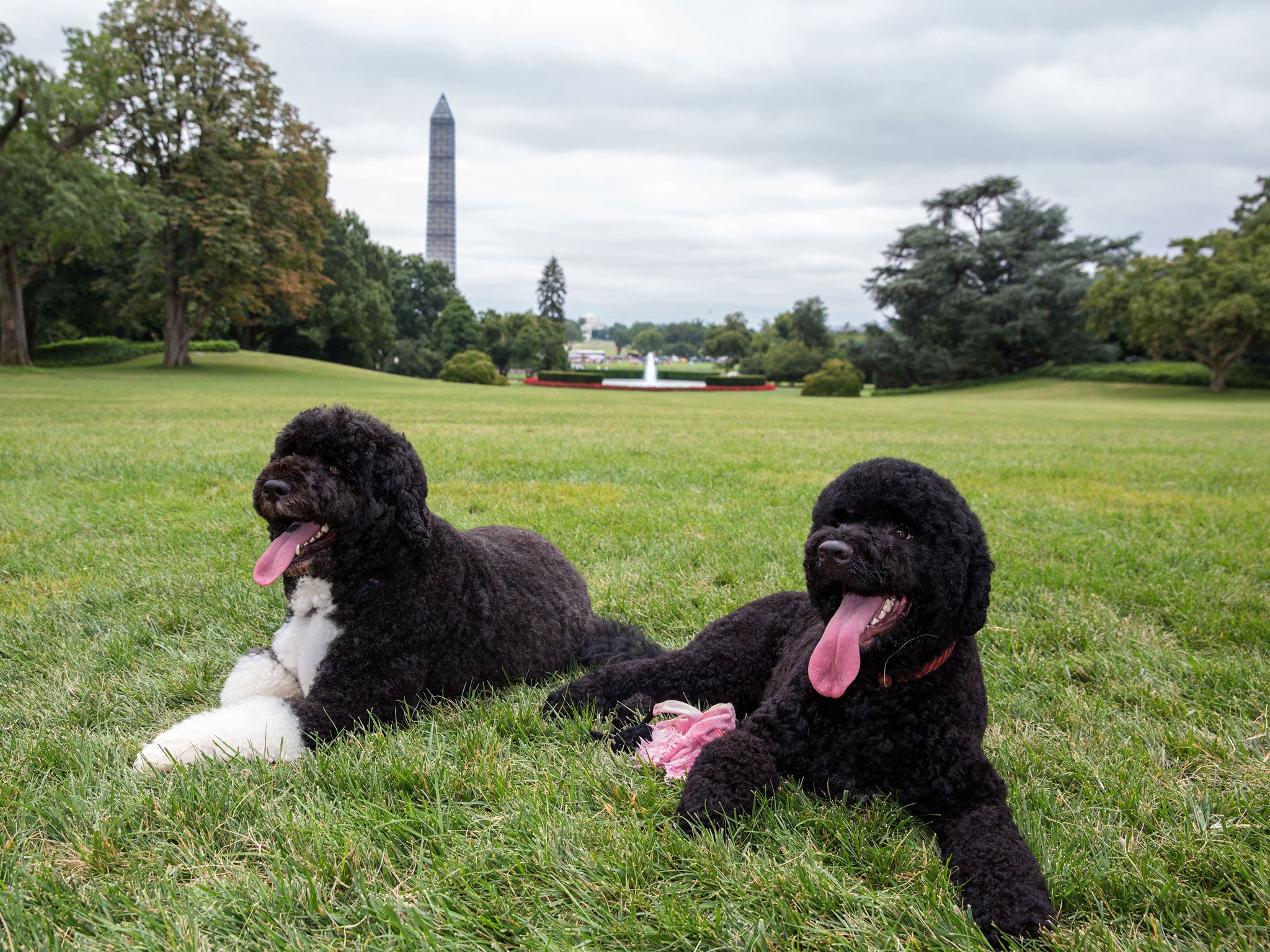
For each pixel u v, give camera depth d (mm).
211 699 3275
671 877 2102
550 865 2107
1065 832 2361
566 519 6613
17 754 2701
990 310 62281
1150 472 10836
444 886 2027
